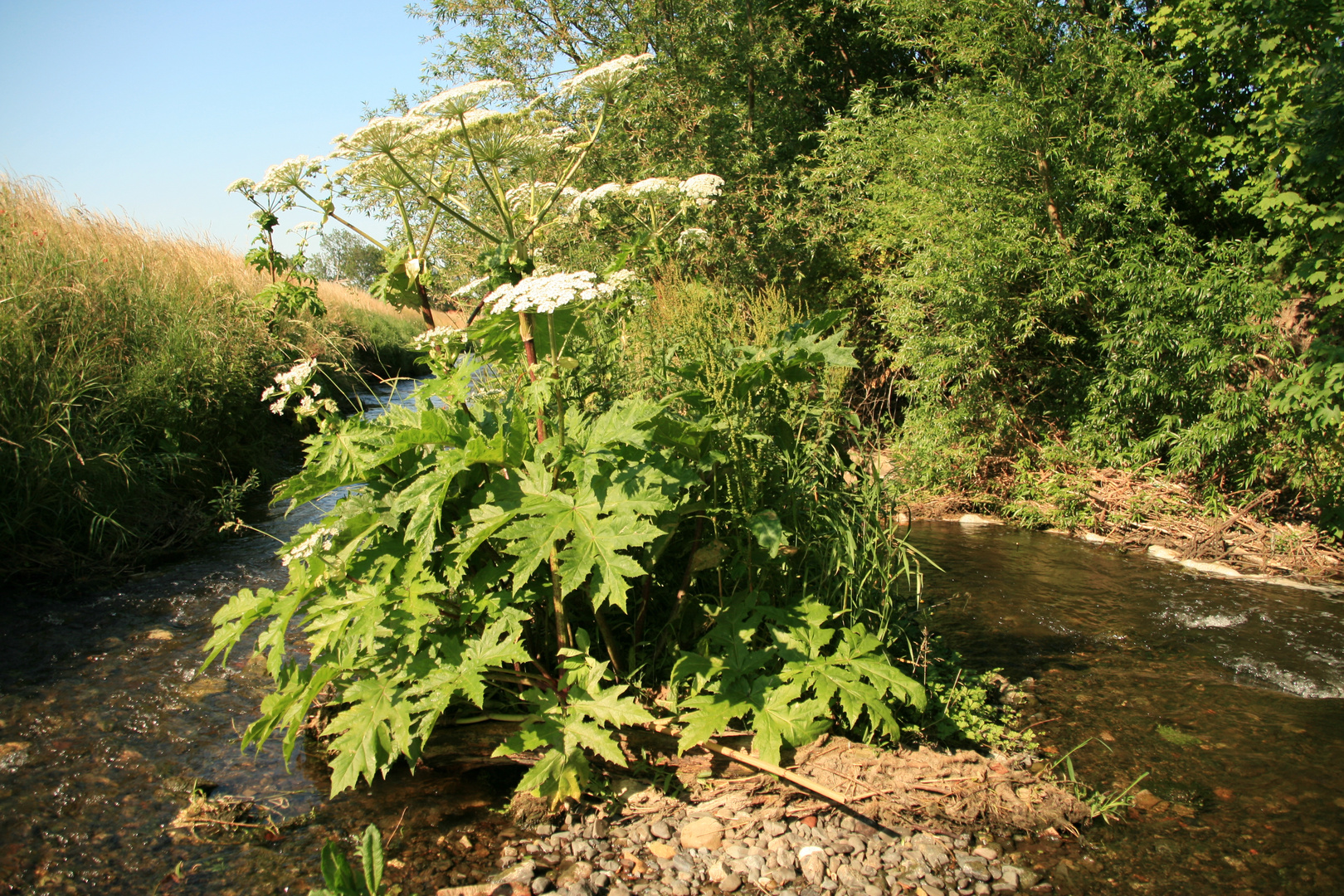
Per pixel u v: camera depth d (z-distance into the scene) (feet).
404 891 8.15
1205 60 27.68
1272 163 24.48
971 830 9.42
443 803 9.76
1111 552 22.76
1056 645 15.48
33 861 8.54
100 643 14.33
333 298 52.70
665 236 17.31
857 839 9.09
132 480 19.29
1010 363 29.35
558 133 12.09
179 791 9.95
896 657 12.61
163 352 23.04
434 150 11.31
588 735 9.40
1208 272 24.04
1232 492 25.05
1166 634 16.12
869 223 35.86
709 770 10.23
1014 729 12.03
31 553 17.10
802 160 43.01
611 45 41.55
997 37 30.09
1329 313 23.84
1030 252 27.25
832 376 13.11
